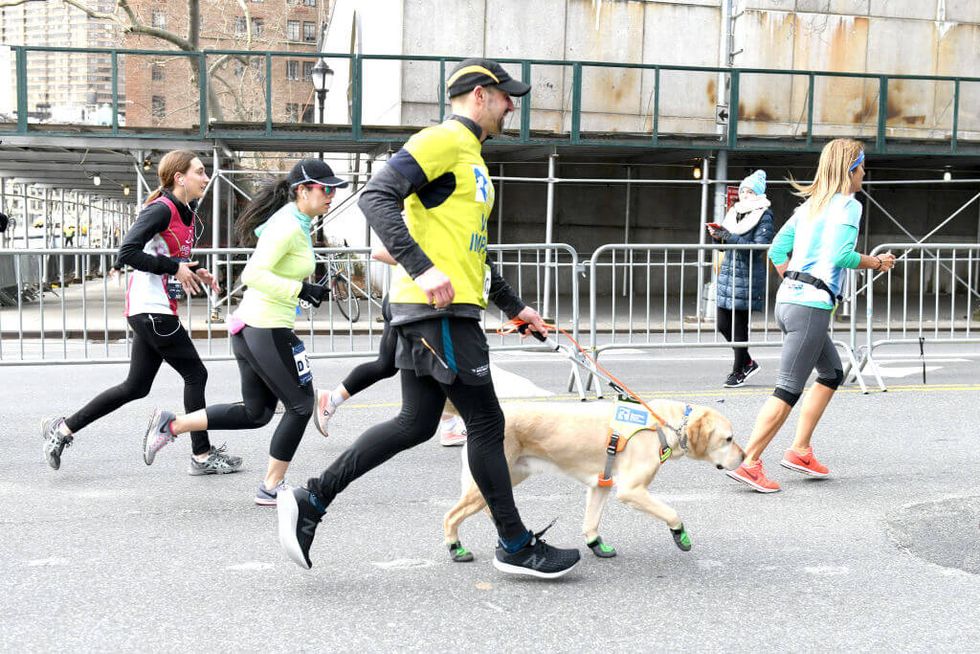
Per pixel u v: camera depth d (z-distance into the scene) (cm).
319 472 614
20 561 446
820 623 379
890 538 487
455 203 377
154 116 1677
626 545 474
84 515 520
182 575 428
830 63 1980
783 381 566
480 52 1889
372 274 1738
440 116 1659
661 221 2127
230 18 3969
